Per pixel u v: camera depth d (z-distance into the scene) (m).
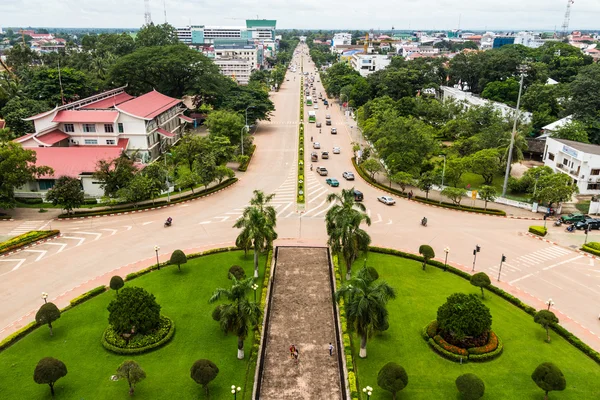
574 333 43.56
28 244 59.62
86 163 79.69
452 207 75.81
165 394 34.69
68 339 40.75
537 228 66.62
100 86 141.88
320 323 44.19
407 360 38.97
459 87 184.62
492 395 35.00
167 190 80.75
